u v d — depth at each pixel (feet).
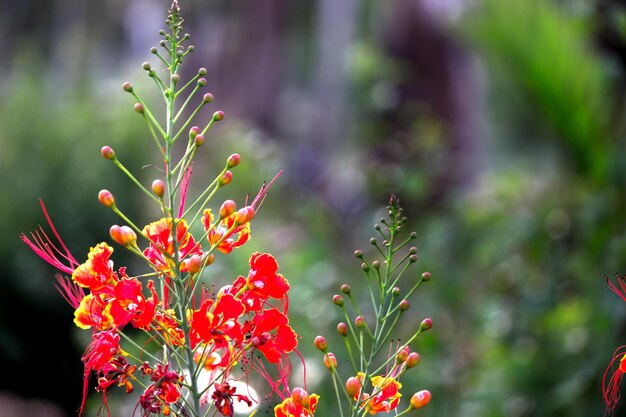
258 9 42.83
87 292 7.64
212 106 41.86
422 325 5.37
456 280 16.07
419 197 19.42
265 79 42.86
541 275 16.19
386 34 24.14
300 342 13.79
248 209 5.26
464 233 16.70
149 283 5.34
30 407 16.24
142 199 16.52
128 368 5.16
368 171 20.97
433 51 23.39
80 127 16.35
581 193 15.78
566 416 13.71
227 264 13.97
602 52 16.44
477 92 23.84
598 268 14.14
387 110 23.11
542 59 15.29
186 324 5.14
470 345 15.84
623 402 12.36
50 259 5.60
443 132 23.12
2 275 15.16
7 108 16.51
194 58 42.39
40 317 15.38
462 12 17.02
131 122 16.61
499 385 14.23
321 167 28.25
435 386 14.15
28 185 15.65
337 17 37.50
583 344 13.99
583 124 15.30
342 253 20.08
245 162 20.75
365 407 5.34
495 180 18.16
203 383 6.02
